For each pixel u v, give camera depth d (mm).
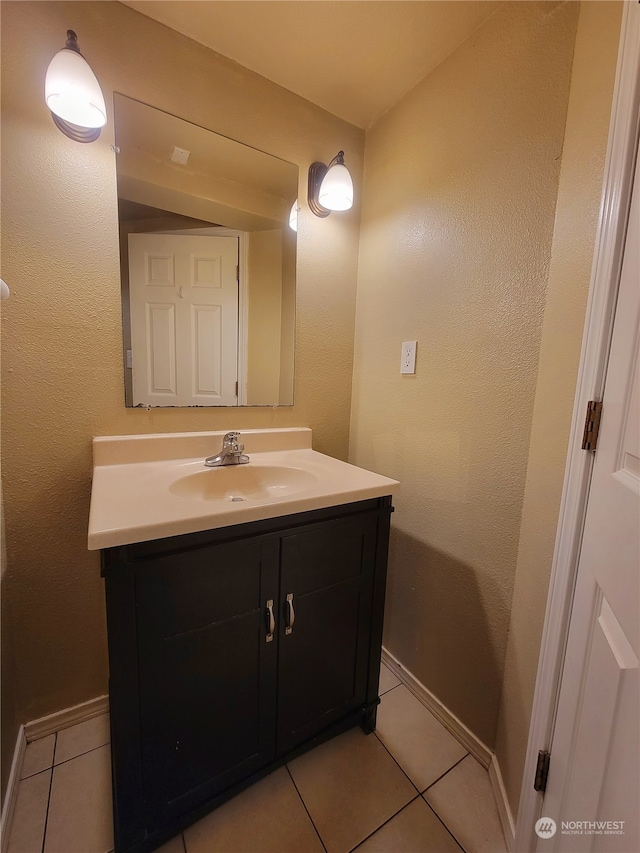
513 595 1010
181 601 809
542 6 888
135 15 1066
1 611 977
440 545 1247
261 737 974
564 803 699
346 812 976
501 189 1002
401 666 1427
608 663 593
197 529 786
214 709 888
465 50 1087
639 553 537
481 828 952
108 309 1125
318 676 1052
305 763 1101
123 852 812
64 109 927
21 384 1034
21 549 1082
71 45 884
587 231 768
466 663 1166
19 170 977
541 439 901
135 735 792
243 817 955
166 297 1214
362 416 1575
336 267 1523
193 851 883
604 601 633
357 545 1062
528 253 944
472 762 1119
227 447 1252
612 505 624
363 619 1115
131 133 1107
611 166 673
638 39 613
